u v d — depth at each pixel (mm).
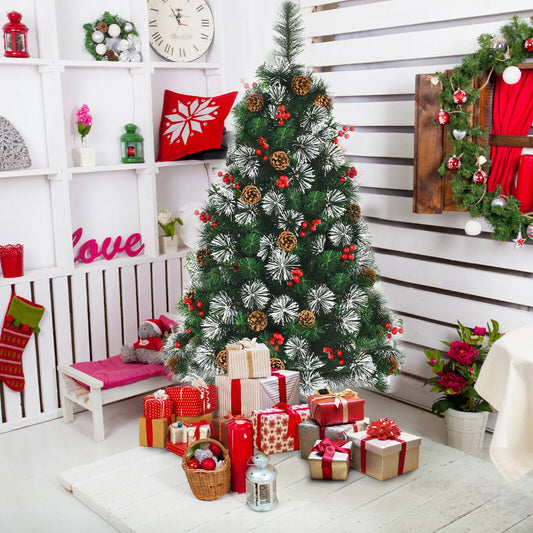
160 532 2311
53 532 2512
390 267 3631
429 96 3004
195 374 3191
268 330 3059
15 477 2945
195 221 4012
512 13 3012
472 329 3299
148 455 2877
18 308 3385
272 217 2941
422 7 3264
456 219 3279
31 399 3514
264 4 3871
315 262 2963
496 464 1929
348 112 3695
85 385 3428
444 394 3207
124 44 3715
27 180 3580
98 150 3844
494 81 2979
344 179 2990
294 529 2305
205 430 2805
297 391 2975
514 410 1933
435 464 2729
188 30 4086
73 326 3666
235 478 2539
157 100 4086
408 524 2324
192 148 3863
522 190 2893
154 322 3564
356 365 3023
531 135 2967
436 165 3062
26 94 3523
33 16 3475
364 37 3621
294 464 2742
